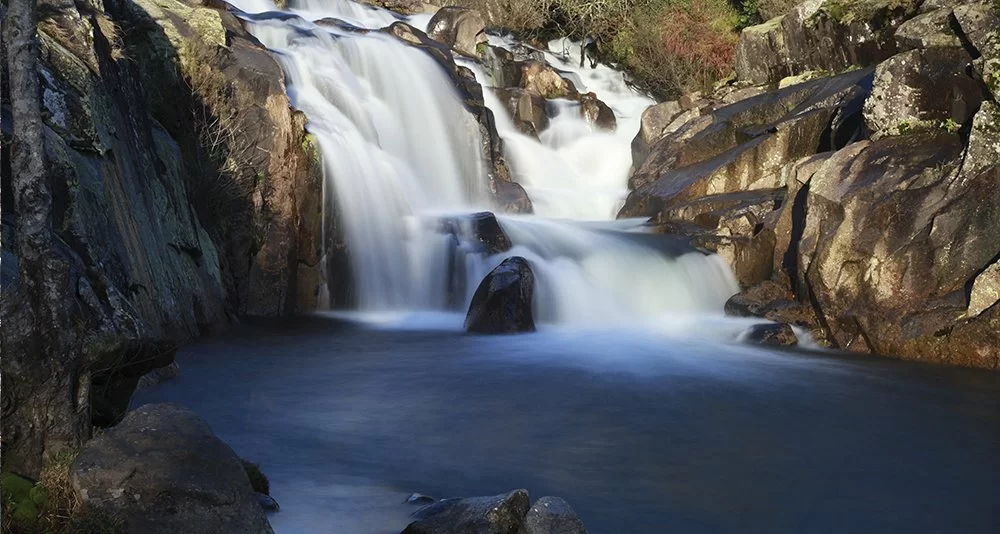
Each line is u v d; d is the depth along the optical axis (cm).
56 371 569
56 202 801
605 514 723
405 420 966
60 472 548
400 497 720
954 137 1423
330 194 1608
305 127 1617
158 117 1427
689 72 2700
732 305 1541
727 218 1667
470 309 1480
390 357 1260
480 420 973
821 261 1423
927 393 1133
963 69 1433
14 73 558
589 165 2378
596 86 2727
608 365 1247
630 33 2908
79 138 934
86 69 1027
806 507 754
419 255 1630
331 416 966
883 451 908
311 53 1895
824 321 1418
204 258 1366
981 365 1266
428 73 2069
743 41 2302
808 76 2114
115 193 1006
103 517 525
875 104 1502
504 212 2008
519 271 1497
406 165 1833
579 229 1741
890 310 1354
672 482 802
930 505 766
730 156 1864
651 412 1028
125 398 708
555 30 3078
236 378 1113
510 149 2242
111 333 638
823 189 1463
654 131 2252
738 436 946
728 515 730
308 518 663
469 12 2628
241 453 828
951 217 1337
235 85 1552
